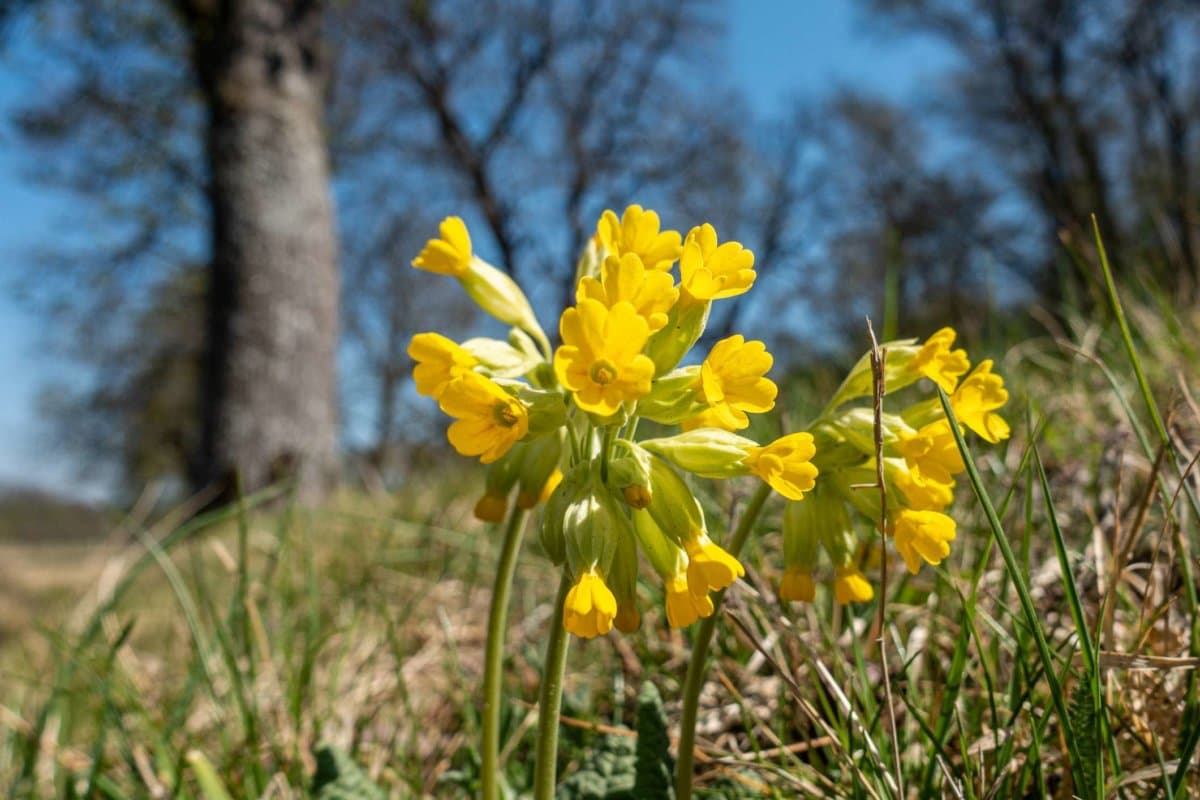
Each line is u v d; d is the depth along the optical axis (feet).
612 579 4.71
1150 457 5.42
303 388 38.27
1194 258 13.57
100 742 7.31
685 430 5.61
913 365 5.41
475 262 6.21
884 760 5.44
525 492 5.53
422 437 75.92
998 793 5.24
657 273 4.74
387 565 12.51
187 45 50.72
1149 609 6.31
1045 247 72.74
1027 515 5.77
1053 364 11.84
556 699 4.99
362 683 9.05
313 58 41.57
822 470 5.37
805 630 7.72
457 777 7.09
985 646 6.57
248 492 36.45
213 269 38.70
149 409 79.05
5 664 13.29
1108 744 4.50
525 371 5.57
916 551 5.12
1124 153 74.90
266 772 7.69
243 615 8.02
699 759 6.48
